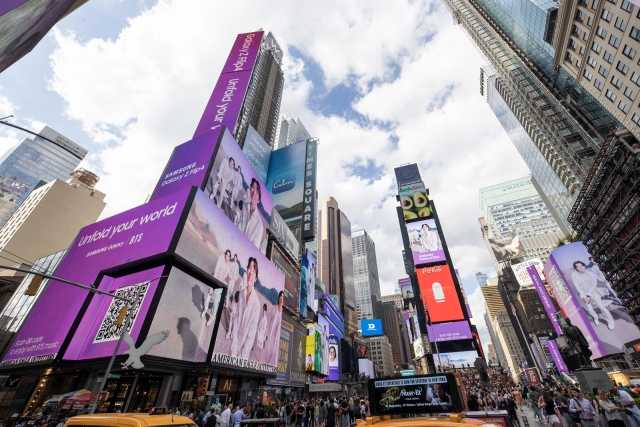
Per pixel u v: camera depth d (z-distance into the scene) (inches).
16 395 1066.1
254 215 1999.3
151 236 1141.7
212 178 1539.1
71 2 341.4
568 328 1456.7
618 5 1964.8
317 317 3174.2
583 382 768.9
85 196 3462.1
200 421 825.5
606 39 2114.9
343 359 3978.8
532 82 4345.5
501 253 7785.4
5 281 1950.1
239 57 2962.6
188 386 1090.7
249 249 1628.9
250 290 1530.5
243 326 1387.8
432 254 3100.4
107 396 943.7
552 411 588.7
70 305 1117.1
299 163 3363.7
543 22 3531.0
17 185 4940.9
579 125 3572.8
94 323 1023.6
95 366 943.0
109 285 1103.6
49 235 3078.2
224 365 1158.3
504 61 4891.7
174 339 967.0
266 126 4055.1
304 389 2365.9
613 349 2055.9
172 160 1708.9
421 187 3649.1
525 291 4493.1
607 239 1663.4
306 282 3026.6
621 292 1733.5
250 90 3282.5
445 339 2559.1
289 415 971.9
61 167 5551.2
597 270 2297.0
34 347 1075.3
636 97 1973.4
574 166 3565.5
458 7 6028.5
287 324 2277.3
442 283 2878.9
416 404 270.5
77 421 245.4
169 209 1205.1
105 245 1250.6
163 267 1033.5
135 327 905.5
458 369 2225.6
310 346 2628.0
